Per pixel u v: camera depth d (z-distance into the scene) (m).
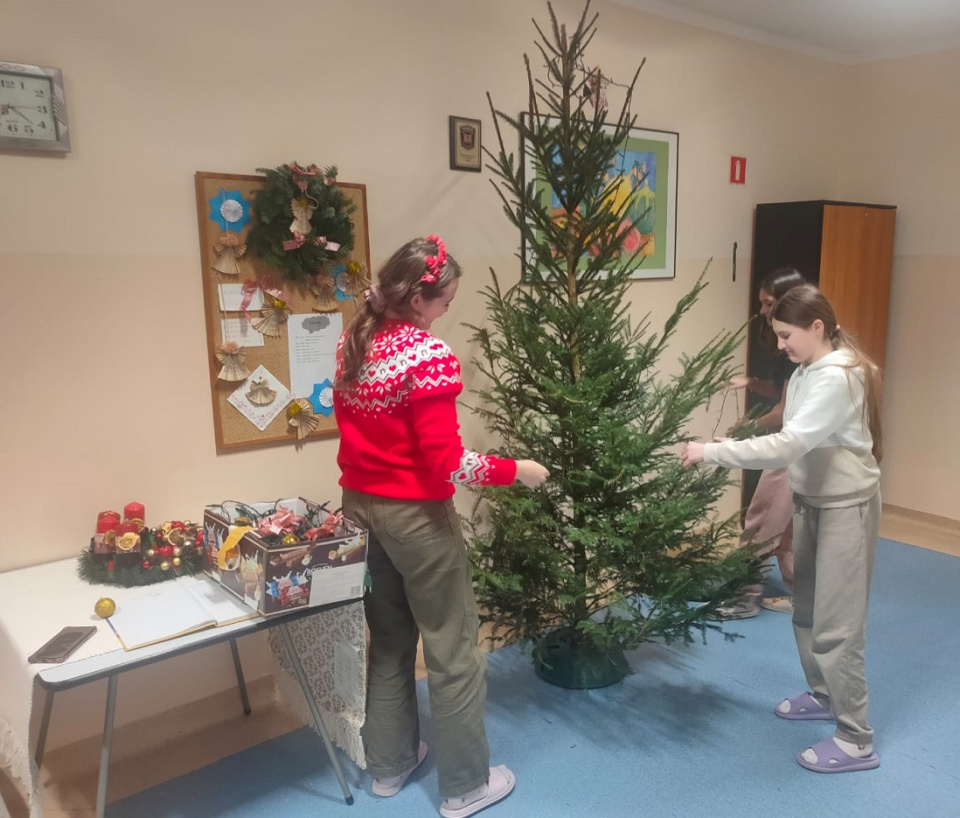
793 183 4.08
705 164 3.60
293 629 2.19
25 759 1.55
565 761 2.13
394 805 1.96
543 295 2.31
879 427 2.03
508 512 2.32
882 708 2.37
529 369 2.37
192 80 2.08
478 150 2.74
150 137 2.03
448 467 1.63
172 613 1.69
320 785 2.04
